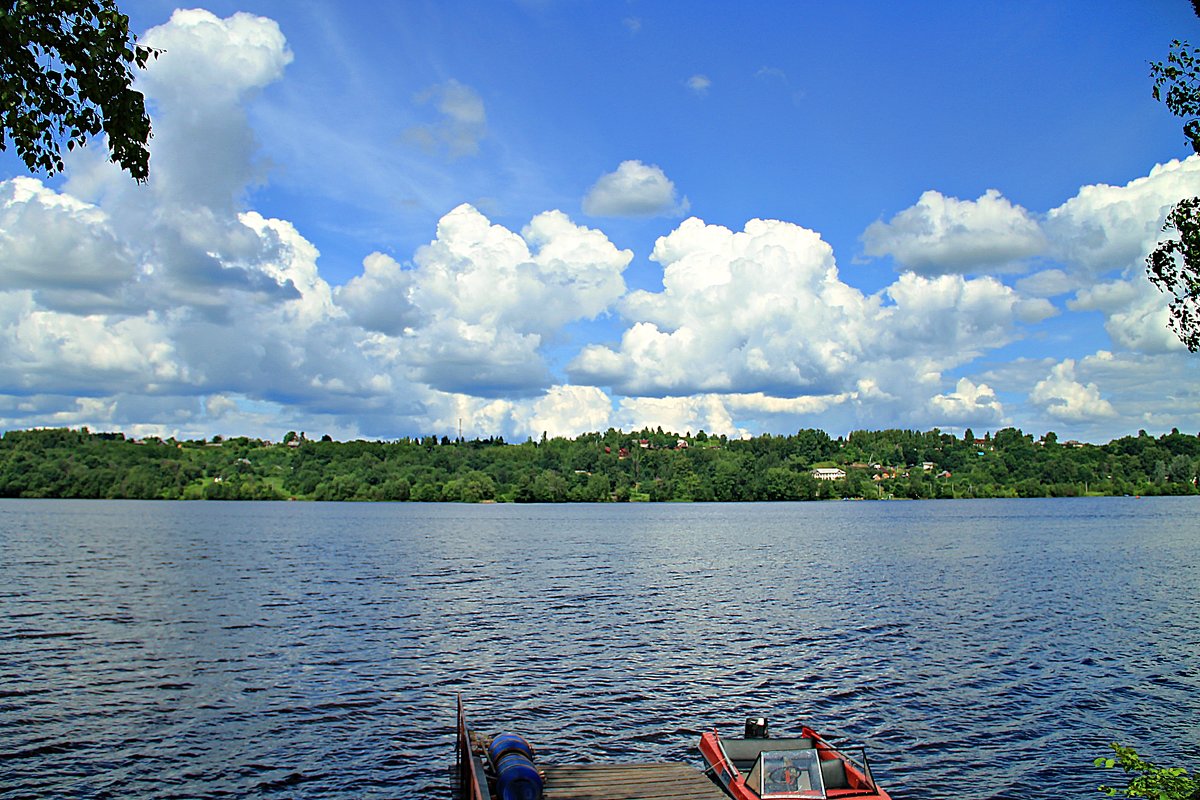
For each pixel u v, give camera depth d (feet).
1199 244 53.01
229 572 248.32
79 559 283.38
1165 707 103.55
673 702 107.04
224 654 132.77
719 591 210.79
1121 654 132.16
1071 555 299.79
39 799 75.97
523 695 110.22
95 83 38.65
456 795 76.54
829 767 69.97
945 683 115.14
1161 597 193.26
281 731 95.14
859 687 113.50
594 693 111.24
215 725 96.84
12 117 38.17
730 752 74.28
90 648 136.26
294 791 78.74
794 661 128.98
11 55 37.01
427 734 94.63
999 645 139.54
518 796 65.67
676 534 454.40
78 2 37.83
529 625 160.66
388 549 342.03
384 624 160.66
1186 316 54.29
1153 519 542.57
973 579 231.30
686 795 68.18
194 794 77.61
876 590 210.18
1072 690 111.24
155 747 89.40
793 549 343.87
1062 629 153.48
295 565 271.49
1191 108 52.06
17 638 143.74
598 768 74.28
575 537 428.97
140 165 41.37
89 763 84.64
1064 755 88.12
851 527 504.02
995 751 89.40
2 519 542.16
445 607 182.60
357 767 84.64
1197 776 54.49
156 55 40.42
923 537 405.18
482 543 382.83
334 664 126.72
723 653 135.03
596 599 196.54
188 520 557.74
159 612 172.14
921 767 85.10
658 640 145.59
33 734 92.79
